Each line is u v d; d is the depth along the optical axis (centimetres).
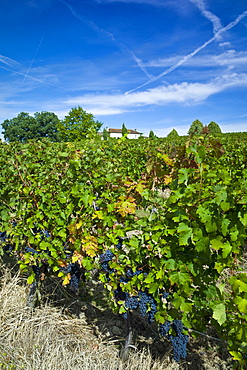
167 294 211
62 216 254
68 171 262
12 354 232
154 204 244
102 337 271
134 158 534
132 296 223
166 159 249
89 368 223
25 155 336
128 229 227
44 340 247
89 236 246
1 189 323
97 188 276
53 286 337
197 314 204
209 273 198
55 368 217
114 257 233
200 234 178
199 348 265
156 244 203
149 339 272
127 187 265
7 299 283
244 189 173
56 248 261
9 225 307
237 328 177
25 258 268
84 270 284
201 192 191
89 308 318
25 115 4650
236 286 170
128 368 226
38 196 287
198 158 195
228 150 567
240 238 174
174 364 237
